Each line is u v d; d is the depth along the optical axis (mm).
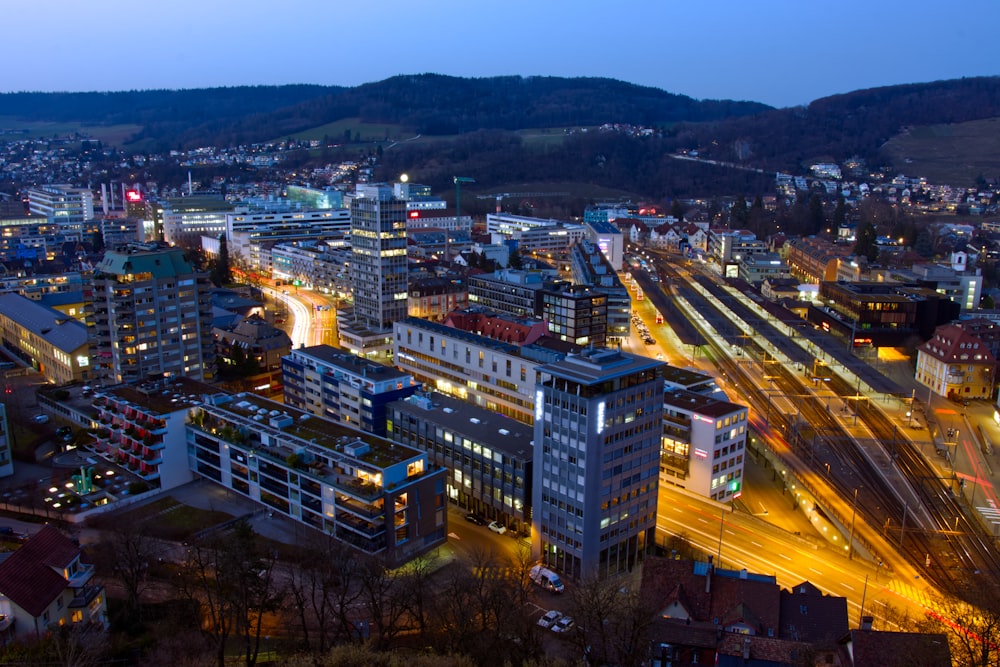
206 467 183500
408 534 152750
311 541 153125
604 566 149875
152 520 167625
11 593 110625
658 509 180250
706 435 181250
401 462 153125
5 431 186125
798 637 115562
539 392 149125
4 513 169250
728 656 109188
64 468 192750
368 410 199250
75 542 139750
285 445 167250
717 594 121125
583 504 144625
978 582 151250
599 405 140625
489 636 120375
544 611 140000
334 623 132250
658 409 153500
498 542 164875
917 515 182750
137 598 130625
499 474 168500
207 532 162625
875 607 142500
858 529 175750
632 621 114562
